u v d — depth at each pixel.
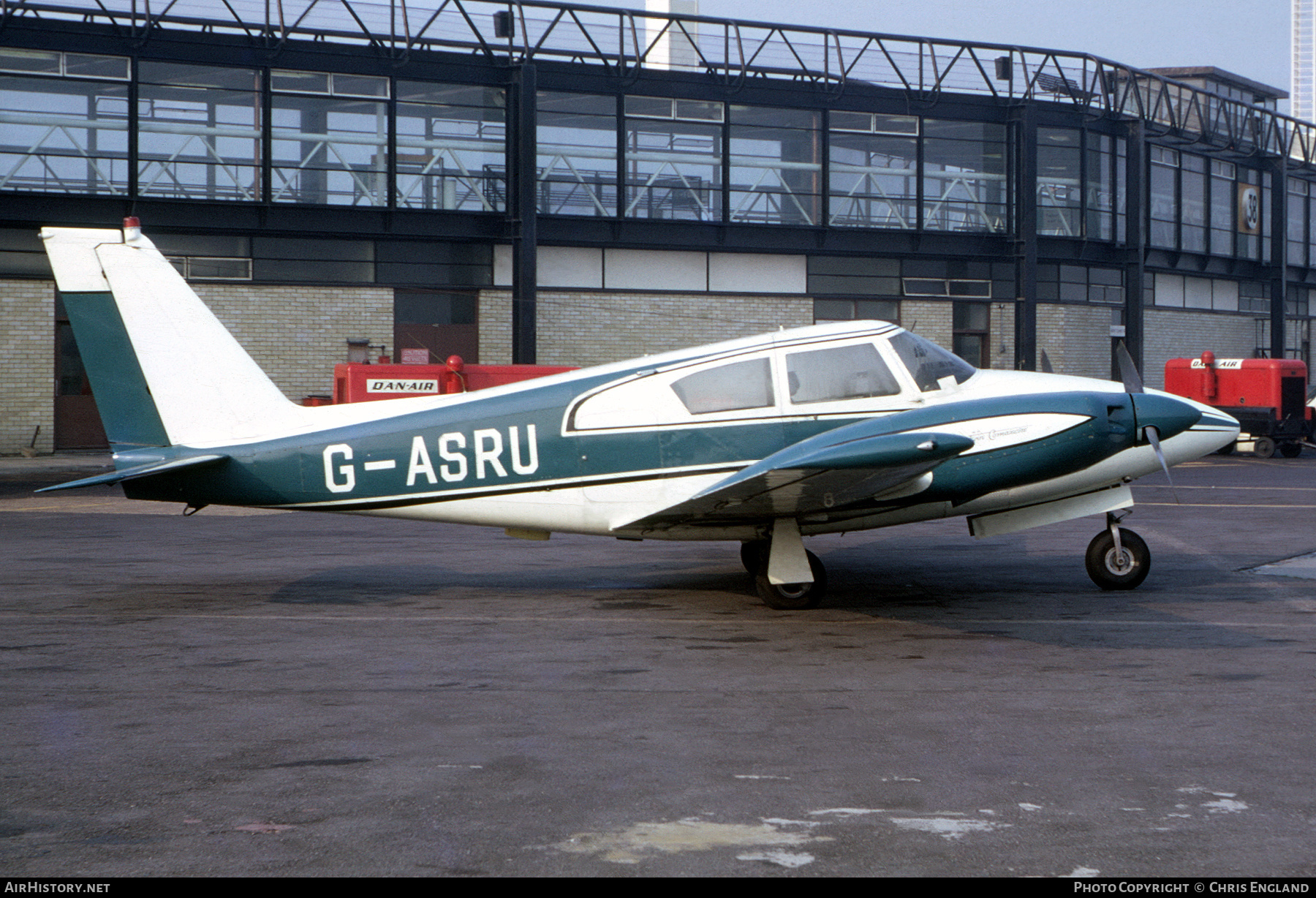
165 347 9.49
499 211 26.91
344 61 25.36
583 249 27.89
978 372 9.89
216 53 24.45
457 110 26.52
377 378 19.31
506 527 9.65
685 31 28.11
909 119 30.16
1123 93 35.44
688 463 9.31
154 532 14.27
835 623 8.66
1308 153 40.50
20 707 6.30
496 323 27.28
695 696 6.50
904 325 30.75
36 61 23.27
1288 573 10.84
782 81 28.88
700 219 28.55
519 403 9.43
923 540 13.44
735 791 4.93
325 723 5.97
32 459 23.59
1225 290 38.44
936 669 7.12
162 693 6.62
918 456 7.64
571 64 27.25
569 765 5.28
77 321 9.48
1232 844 4.34
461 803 4.80
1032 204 30.80
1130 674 6.96
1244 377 25.78
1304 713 6.07
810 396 9.34
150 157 24.22
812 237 29.38
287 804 4.80
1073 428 8.93
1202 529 14.02
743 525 9.30
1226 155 37.69
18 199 23.16
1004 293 31.73
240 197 24.94
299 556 12.31
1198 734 5.70
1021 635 8.16
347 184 25.70
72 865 4.20
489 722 5.98
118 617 8.94
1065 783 5.00
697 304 28.88
